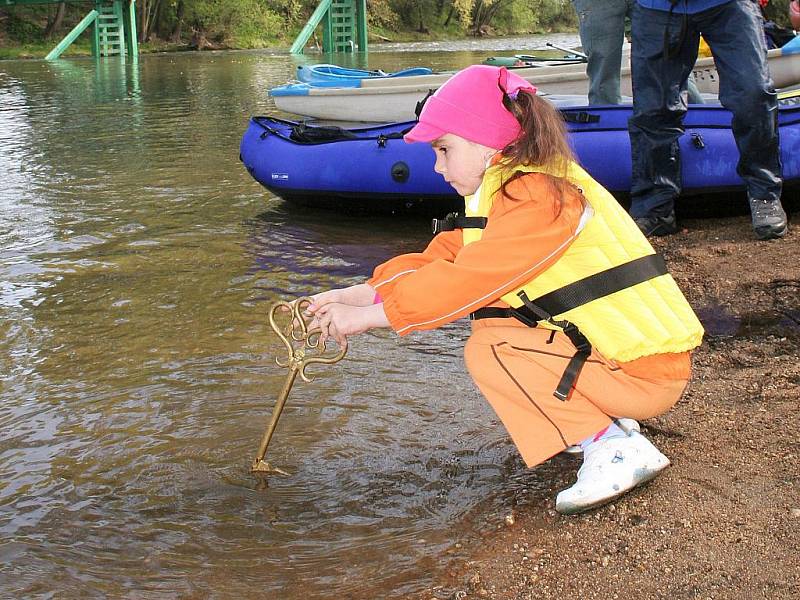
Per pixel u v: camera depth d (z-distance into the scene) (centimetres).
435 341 384
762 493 249
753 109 456
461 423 312
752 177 476
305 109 954
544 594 220
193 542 250
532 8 5797
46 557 244
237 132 1003
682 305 244
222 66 2252
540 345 242
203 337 395
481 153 234
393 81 962
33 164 809
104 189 699
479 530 250
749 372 330
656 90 483
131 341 392
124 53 2884
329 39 2998
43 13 3466
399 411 322
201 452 297
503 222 230
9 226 586
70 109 1252
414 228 572
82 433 312
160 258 511
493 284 230
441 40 4681
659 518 243
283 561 241
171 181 726
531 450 250
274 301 438
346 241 542
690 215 540
